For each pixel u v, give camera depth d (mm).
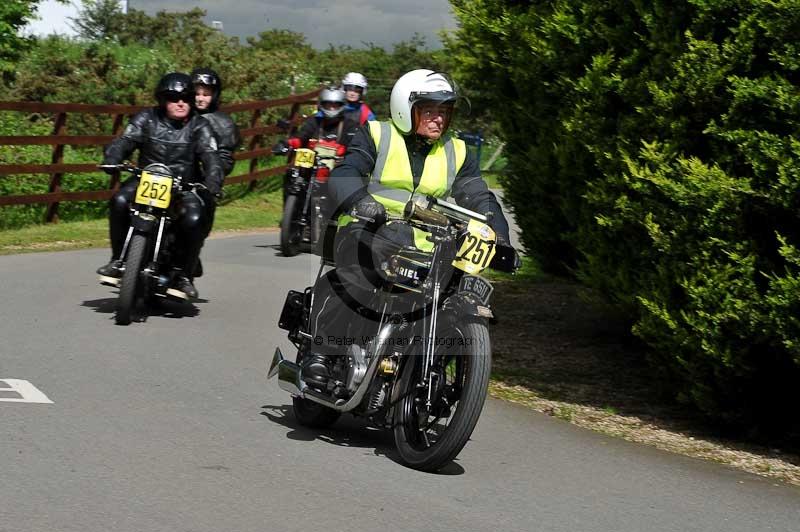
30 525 7109
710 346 10609
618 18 12000
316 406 10125
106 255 20781
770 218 10297
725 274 10352
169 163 15312
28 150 29312
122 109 27094
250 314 15625
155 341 13414
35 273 18094
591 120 11867
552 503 8508
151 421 9883
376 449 9656
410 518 7805
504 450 9992
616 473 9562
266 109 36406
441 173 9617
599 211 12023
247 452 9141
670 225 10797
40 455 8625
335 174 9312
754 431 11250
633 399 12688
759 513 8773
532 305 17844
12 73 35500
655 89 10844
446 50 16172
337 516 7715
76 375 11445
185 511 7578
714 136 10523
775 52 10086
